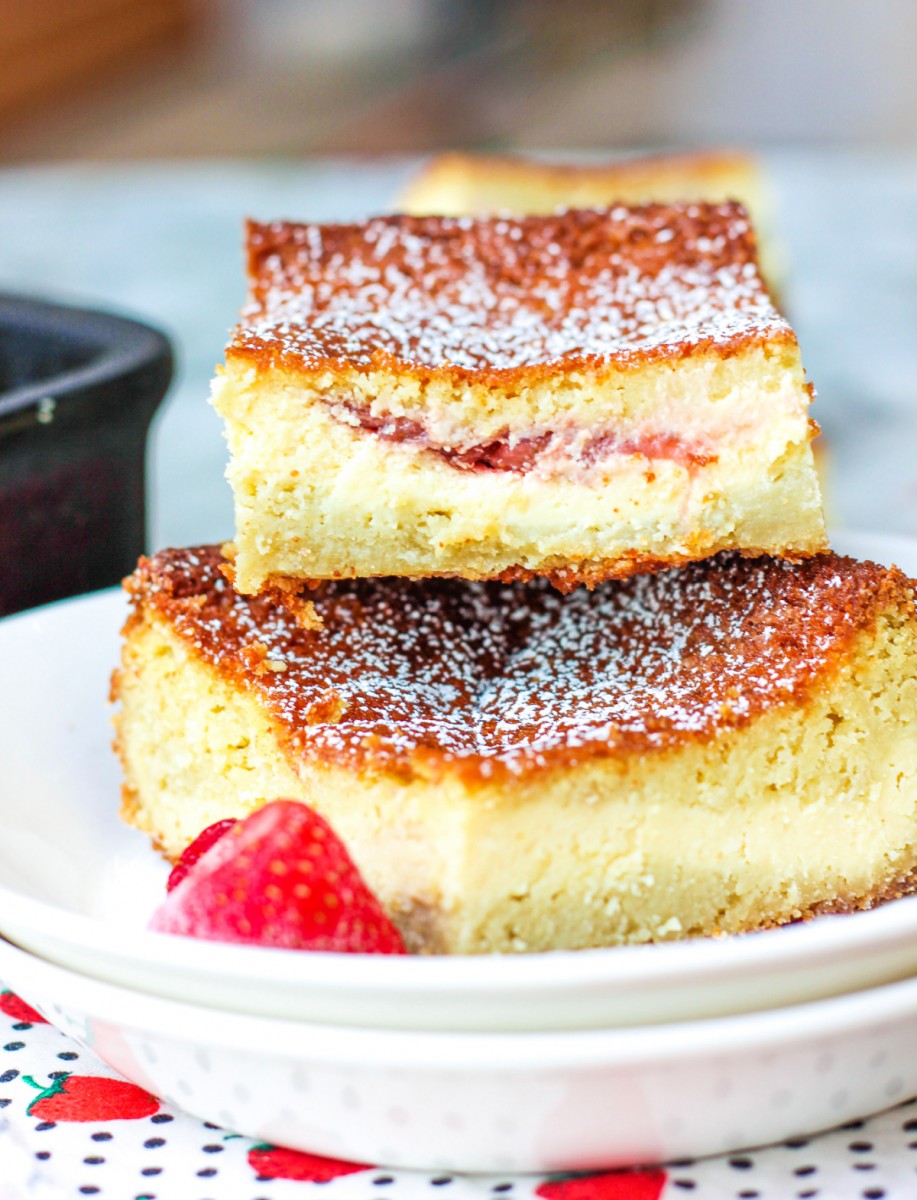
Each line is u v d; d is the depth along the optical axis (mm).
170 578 365
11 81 1325
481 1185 310
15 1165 309
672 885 335
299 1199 307
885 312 690
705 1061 299
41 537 399
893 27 1607
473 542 356
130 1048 311
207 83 1424
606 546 355
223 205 839
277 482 353
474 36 1603
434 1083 300
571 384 353
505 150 1188
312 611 360
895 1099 315
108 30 1456
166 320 648
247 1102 308
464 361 354
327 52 1524
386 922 322
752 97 1412
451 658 362
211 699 355
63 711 380
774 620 349
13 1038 332
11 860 355
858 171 950
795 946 299
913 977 311
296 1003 302
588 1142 306
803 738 339
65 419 391
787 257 715
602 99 1410
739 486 352
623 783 330
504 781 323
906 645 345
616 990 299
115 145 1211
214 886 316
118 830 373
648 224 381
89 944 306
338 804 334
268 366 350
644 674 352
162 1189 307
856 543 393
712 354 350
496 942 327
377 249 384
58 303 430
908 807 346
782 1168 310
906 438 560
